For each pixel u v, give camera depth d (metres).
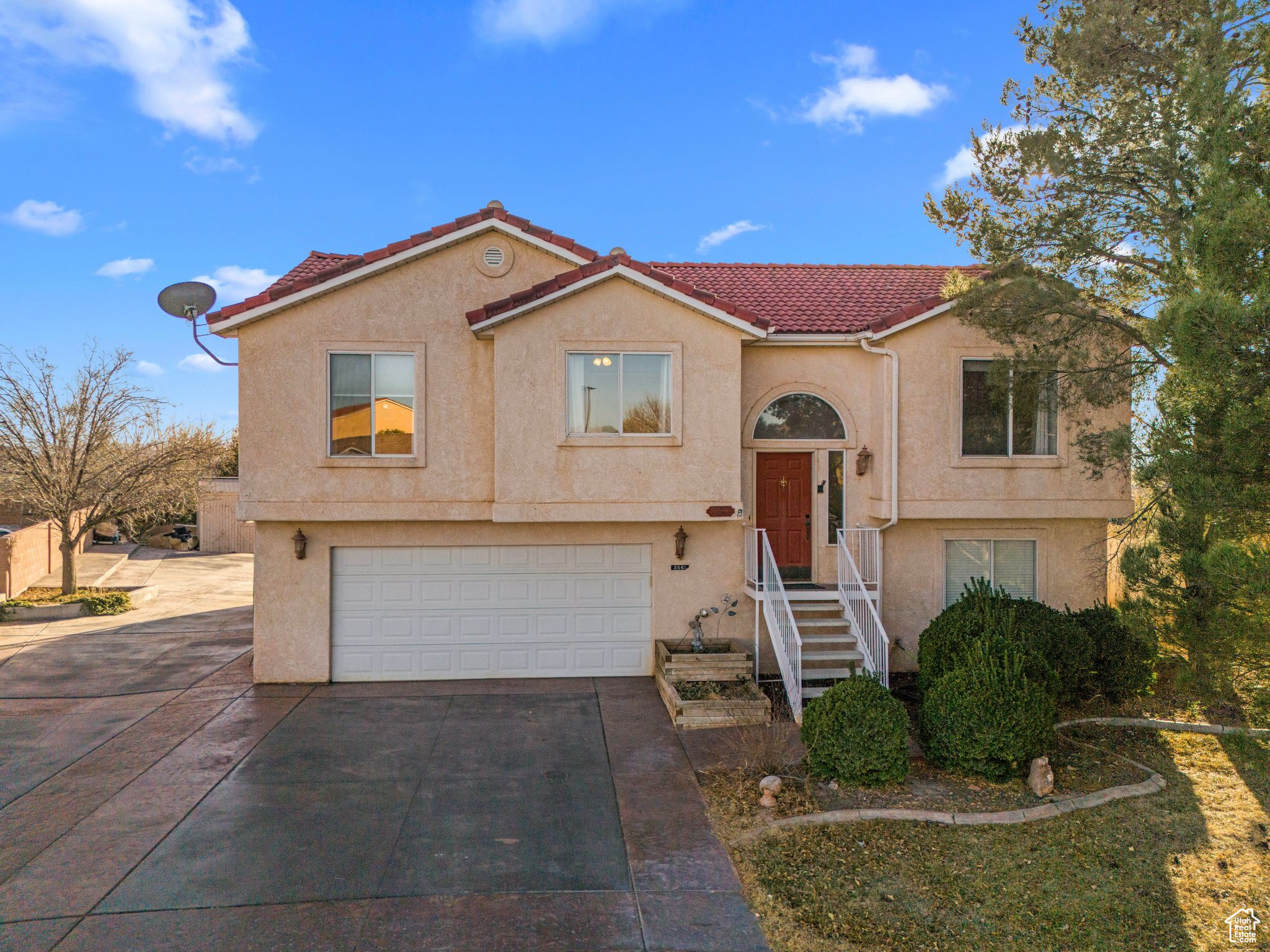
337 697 11.86
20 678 12.88
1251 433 6.98
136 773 8.91
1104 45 9.45
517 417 11.54
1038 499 12.59
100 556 27.89
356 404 12.06
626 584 13.13
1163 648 8.32
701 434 11.82
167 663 13.85
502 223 12.15
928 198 11.59
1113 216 10.28
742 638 13.13
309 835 7.46
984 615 10.55
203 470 22.39
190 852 7.11
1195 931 6.09
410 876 6.75
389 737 10.16
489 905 6.34
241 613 18.83
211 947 5.73
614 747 9.83
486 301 12.23
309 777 8.84
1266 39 8.04
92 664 13.79
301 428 11.92
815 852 7.17
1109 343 10.97
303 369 11.93
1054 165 9.97
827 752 8.48
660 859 7.09
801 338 12.67
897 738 8.39
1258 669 7.21
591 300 11.67
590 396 11.73
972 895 6.52
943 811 7.90
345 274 11.84
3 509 27.91
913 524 13.21
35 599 18.83
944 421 12.54
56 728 10.44
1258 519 7.12
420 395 12.05
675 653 12.40
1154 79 9.58
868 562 13.13
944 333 12.55
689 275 15.66
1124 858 7.06
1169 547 7.94
